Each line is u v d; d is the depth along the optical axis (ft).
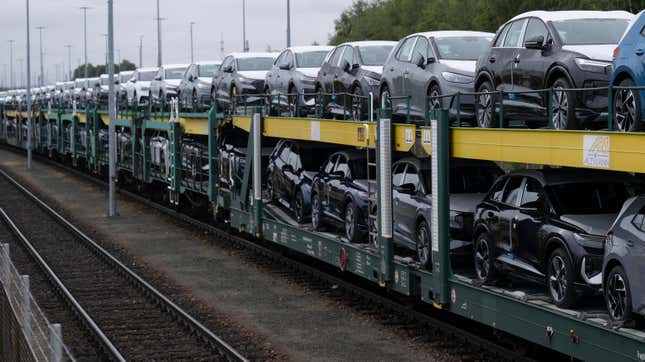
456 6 179.01
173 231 88.22
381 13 236.22
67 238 84.69
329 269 65.82
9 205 113.09
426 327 47.09
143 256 73.97
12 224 90.79
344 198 53.93
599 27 40.14
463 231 44.09
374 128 48.11
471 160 49.11
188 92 102.63
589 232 33.65
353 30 246.06
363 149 57.41
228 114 76.79
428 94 51.11
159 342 45.83
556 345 33.01
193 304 55.01
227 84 89.10
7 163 192.44
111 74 102.68
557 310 33.24
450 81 48.93
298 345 44.65
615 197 37.04
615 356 29.63
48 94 200.54
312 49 74.43
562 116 37.76
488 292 37.63
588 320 31.37
